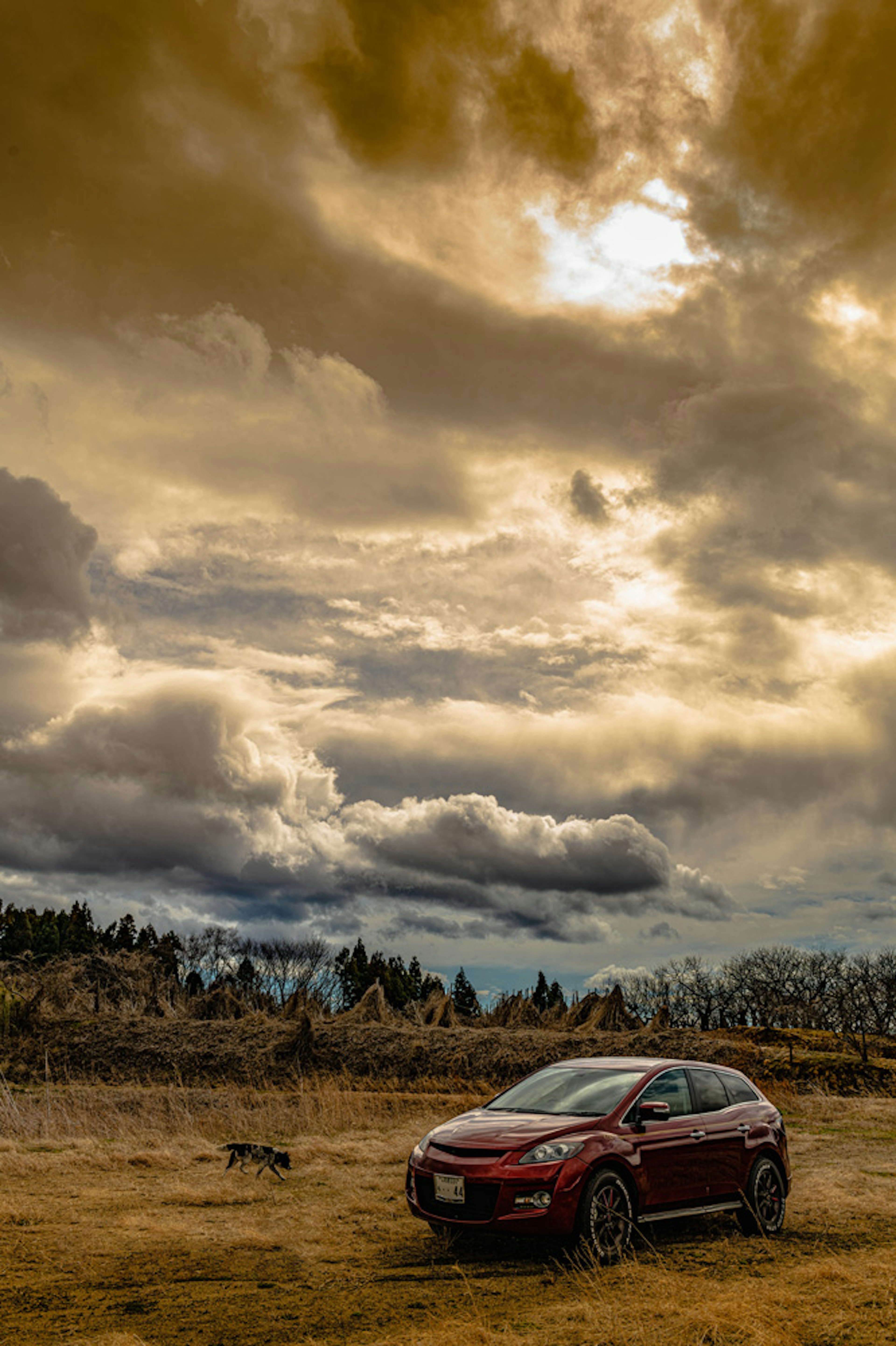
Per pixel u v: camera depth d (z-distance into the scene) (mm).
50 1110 16891
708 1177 8875
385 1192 11430
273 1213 10141
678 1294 6727
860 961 80750
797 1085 29719
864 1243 8906
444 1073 26344
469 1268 7781
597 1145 8094
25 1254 8102
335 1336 5938
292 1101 20250
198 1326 6152
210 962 93000
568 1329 5840
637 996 91938
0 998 28891
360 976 81688
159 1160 13438
